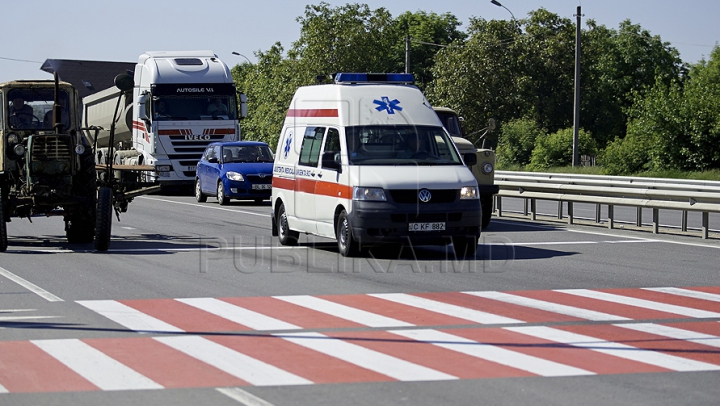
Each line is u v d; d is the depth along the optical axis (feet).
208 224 122.72
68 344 48.49
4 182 93.35
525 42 391.45
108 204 90.74
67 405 37.17
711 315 56.75
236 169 162.91
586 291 65.62
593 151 317.22
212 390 39.34
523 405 36.99
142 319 55.47
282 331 51.83
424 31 559.79
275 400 37.70
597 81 451.94
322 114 91.25
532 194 126.72
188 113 187.01
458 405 36.91
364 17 386.93
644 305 60.13
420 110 90.02
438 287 67.46
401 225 81.10
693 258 84.28
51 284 69.51
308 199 90.74
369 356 45.57
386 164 84.23
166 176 185.88
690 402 37.52
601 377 41.55
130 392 39.06
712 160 267.39
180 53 197.36
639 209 113.91
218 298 63.00
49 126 94.58
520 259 83.56
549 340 49.39
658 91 276.82
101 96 220.84
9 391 39.29
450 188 82.53
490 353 46.21
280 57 408.67
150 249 92.58
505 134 344.08
